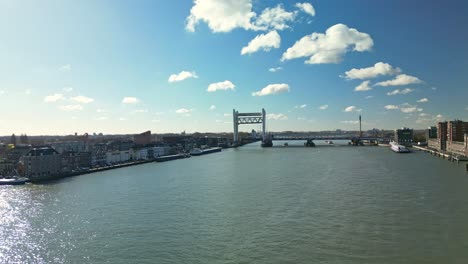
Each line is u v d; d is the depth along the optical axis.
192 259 71.31
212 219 98.44
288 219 96.44
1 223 102.31
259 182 161.50
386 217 97.00
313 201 117.19
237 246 77.44
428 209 104.75
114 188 159.75
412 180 159.62
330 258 70.12
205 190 144.12
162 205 117.62
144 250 76.81
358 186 144.88
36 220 104.69
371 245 76.62
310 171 199.12
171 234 86.62
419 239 79.75
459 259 69.12
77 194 147.50
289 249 75.06
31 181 197.75
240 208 109.81
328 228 88.12
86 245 81.38
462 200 115.88
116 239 84.50
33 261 73.81
